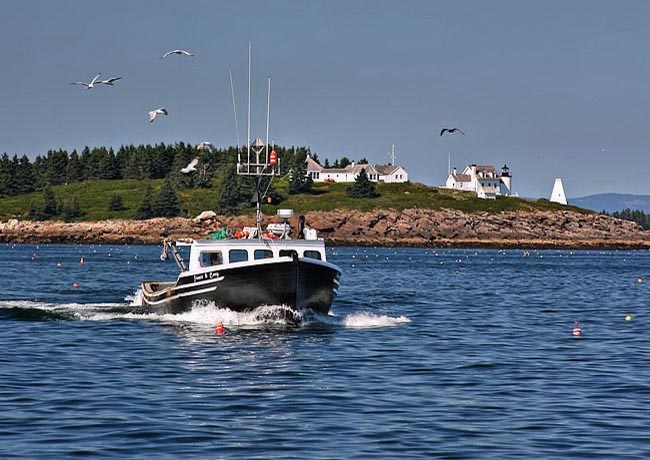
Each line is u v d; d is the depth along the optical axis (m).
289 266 115.75
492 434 64.31
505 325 133.00
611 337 119.19
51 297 177.75
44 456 57.66
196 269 121.75
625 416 70.12
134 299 165.12
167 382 82.38
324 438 62.91
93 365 91.25
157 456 58.12
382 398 76.19
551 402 75.12
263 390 79.06
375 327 125.44
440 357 98.94
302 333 115.12
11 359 94.50
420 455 58.94
